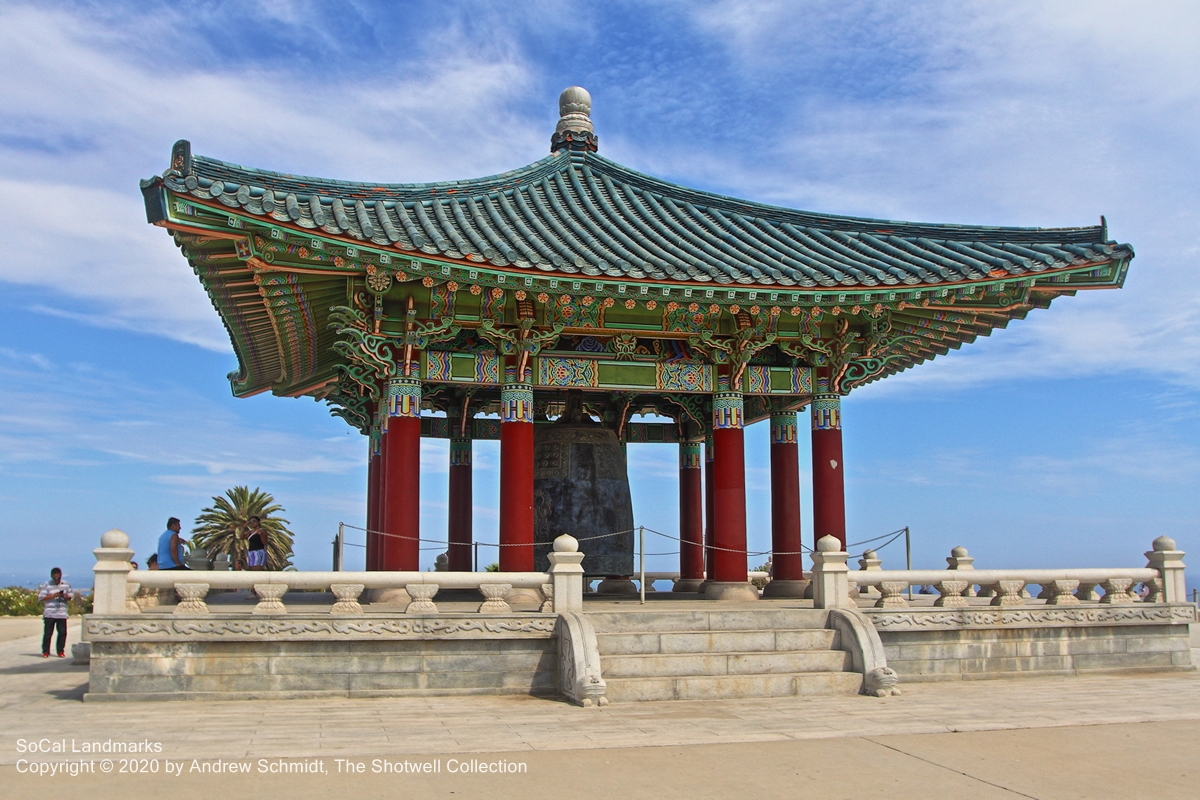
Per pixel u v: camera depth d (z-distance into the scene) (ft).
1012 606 60.23
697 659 51.78
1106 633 62.28
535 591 63.93
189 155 50.26
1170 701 50.47
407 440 64.59
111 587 49.14
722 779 33.35
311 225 53.31
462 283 61.00
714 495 71.05
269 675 49.47
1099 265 65.62
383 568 63.52
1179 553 64.64
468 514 86.74
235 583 50.44
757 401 81.82
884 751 37.93
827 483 72.13
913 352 84.48
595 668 48.91
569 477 74.84
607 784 32.40
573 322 68.08
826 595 57.36
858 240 73.82
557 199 77.82
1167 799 31.55
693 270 61.05
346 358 75.36
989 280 64.23
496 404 88.63
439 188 69.77
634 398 88.38
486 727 41.91
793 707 47.93
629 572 74.79
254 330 73.31
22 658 76.28
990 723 43.73
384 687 50.39
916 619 57.93
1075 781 33.63
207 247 55.62
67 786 31.09
